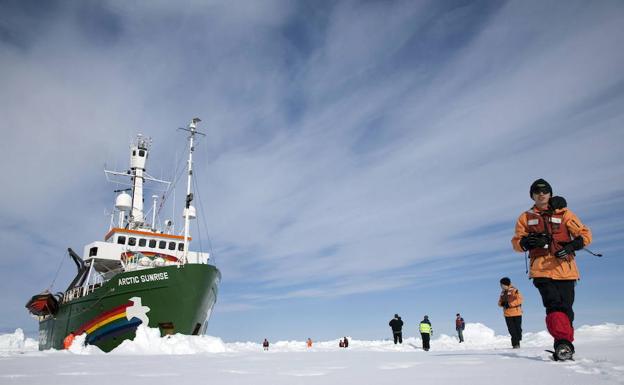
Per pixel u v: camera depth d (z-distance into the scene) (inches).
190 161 860.6
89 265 971.3
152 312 746.8
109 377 155.0
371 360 224.8
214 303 877.8
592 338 504.4
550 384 99.5
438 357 220.2
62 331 941.8
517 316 387.9
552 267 159.8
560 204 163.6
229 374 161.8
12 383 136.3
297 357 295.4
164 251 992.2
